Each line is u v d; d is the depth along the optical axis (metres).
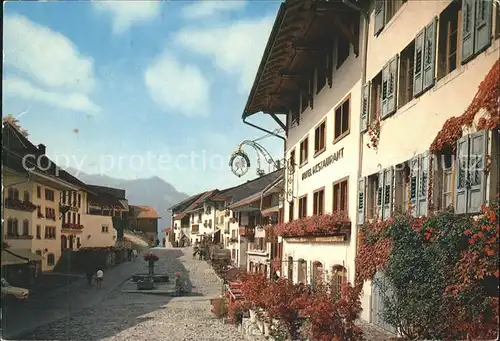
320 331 7.21
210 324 14.68
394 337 7.90
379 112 10.47
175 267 37.78
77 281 23.55
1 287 9.75
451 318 6.25
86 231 26.67
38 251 18.12
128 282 28.27
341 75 13.04
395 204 8.91
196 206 50.78
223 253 41.47
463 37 6.58
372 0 10.72
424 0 8.09
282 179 22.84
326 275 12.91
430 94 7.70
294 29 13.32
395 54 9.27
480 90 6.03
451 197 7.15
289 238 18.95
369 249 9.80
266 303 9.41
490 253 5.61
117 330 13.71
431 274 6.80
